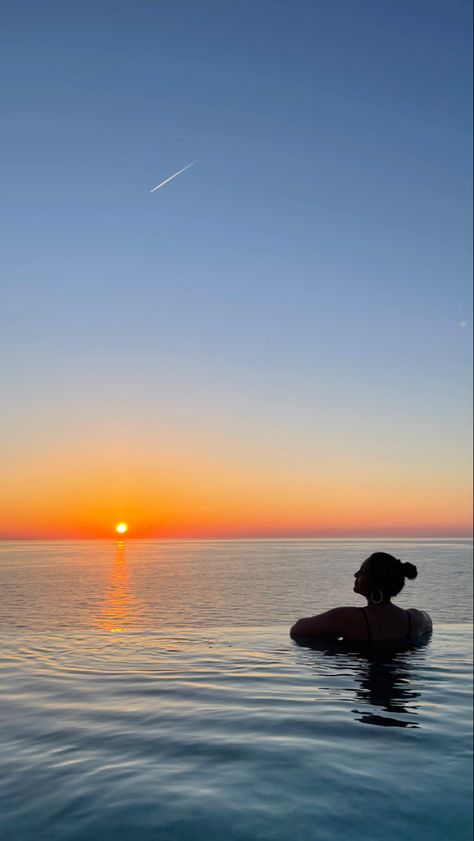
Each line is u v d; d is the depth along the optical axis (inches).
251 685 139.8
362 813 74.5
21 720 108.0
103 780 82.0
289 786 82.1
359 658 173.5
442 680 148.3
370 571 206.8
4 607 188.9
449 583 556.1
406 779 85.7
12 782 80.8
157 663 157.0
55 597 216.5
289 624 235.9
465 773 87.8
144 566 581.6
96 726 105.5
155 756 91.7
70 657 157.2
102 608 212.1
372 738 103.4
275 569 651.5
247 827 69.7
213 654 173.8
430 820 73.0
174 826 69.3
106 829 68.1
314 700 128.0
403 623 204.7
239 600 311.4
